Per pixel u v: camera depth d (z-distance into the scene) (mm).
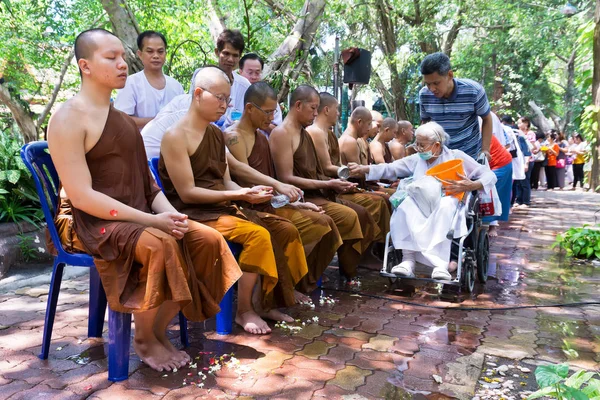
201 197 3252
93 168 2684
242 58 5504
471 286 4445
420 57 15875
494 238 7148
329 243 4066
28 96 11570
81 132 2555
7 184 4984
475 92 4801
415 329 3486
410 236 4250
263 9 9289
